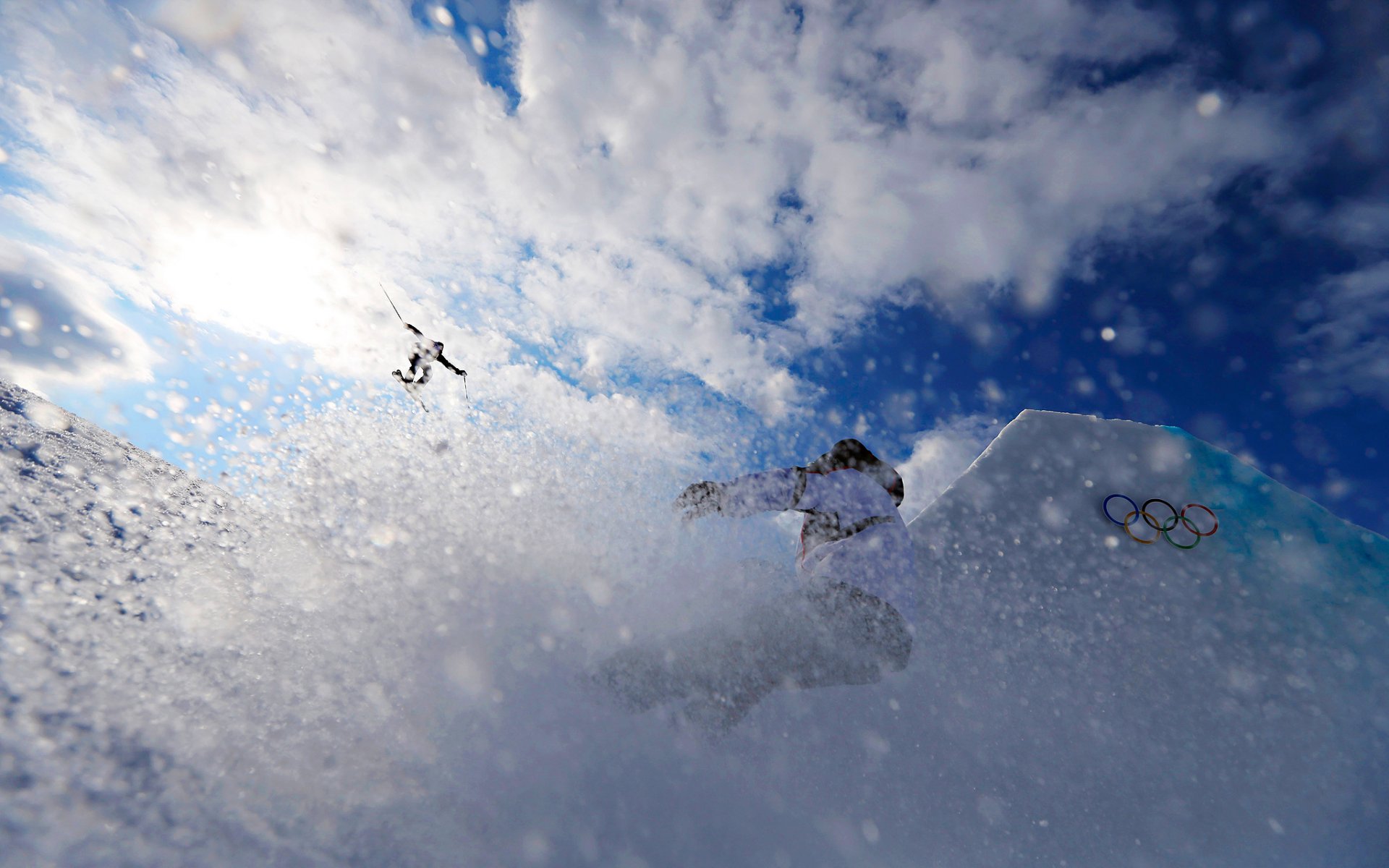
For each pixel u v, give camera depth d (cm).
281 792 76
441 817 81
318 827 73
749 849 93
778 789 110
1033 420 270
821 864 95
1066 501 243
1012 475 254
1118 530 232
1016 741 148
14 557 100
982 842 114
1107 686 175
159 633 98
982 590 212
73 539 116
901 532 147
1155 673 181
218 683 92
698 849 89
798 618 129
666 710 116
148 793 68
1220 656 187
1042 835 120
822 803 111
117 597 103
